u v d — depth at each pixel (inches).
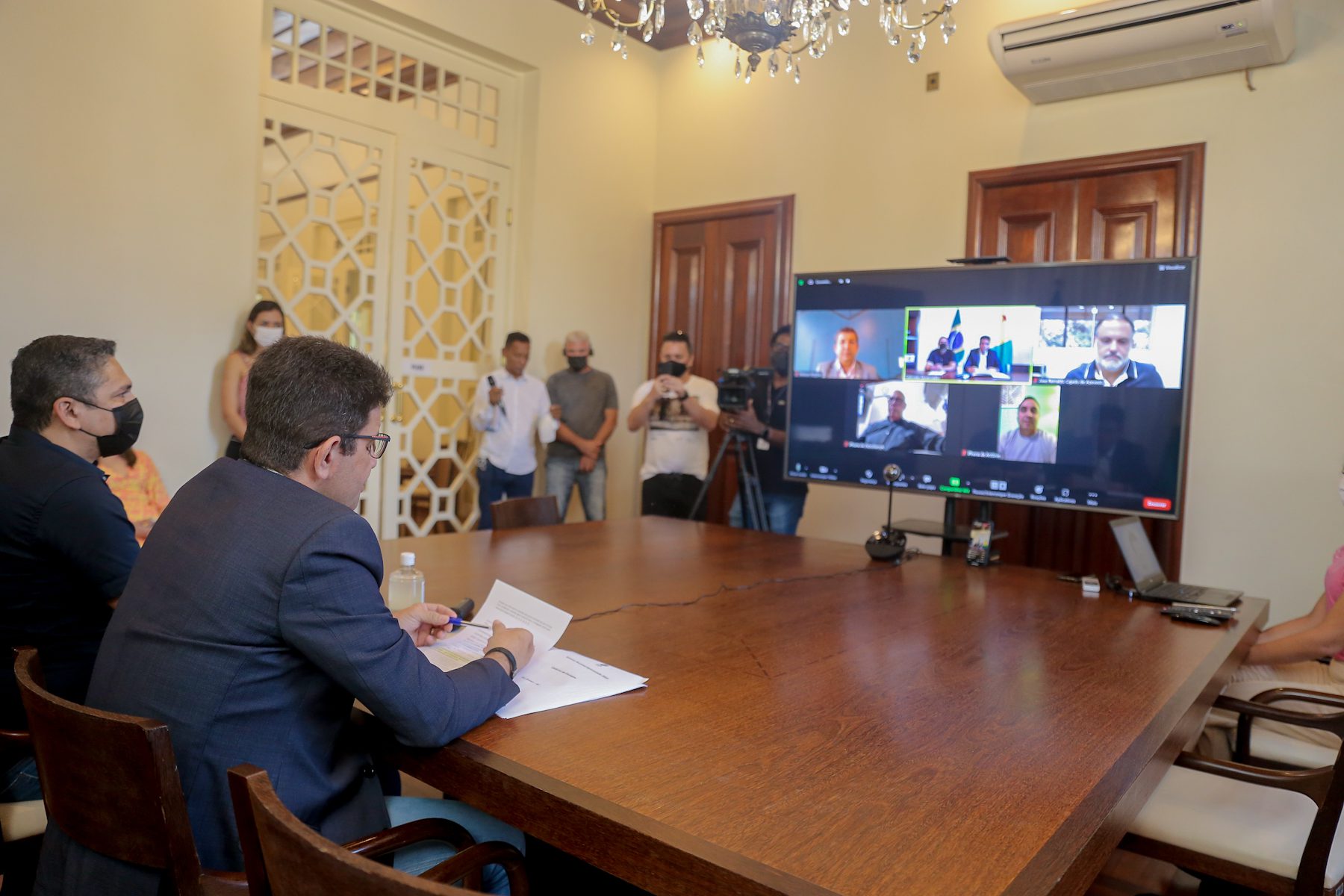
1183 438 111.5
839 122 196.9
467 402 202.5
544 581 89.4
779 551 114.5
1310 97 146.3
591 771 45.3
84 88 133.0
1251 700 80.7
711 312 218.8
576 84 209.3
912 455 127.8
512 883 45.4
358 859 31.2
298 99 166.9
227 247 150.3
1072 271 117.0
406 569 77.1
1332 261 144.9
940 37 182.9
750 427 164.7
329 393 49.2
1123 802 45.2
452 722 47.7
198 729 45.2
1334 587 94.2
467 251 198.4
